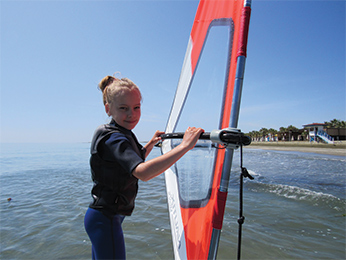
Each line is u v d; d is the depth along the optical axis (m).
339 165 13.05
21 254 3.05
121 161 1.12
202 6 1.95
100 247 1.24
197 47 1.87
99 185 1.30
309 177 8.70
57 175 9.62
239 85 1.19
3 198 5.87
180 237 1.69
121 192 1.28
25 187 7.23
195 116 1.79
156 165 1.04
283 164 13.68
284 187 6.82
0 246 3.27
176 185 1.97
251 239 3.39
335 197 5.67
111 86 1.39
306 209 4.76
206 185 1.46
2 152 33.62
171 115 2.45
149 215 4.42
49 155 25.58
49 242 3.36
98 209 1.28
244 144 1.06
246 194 6.02
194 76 1.87
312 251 3.06
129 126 1.38
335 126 61.50
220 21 1.58
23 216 4.46
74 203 5.31
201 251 1.34
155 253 3.03
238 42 1.25
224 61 1.46
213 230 1.23
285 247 3.16
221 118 1.41
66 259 2.92
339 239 3.42
